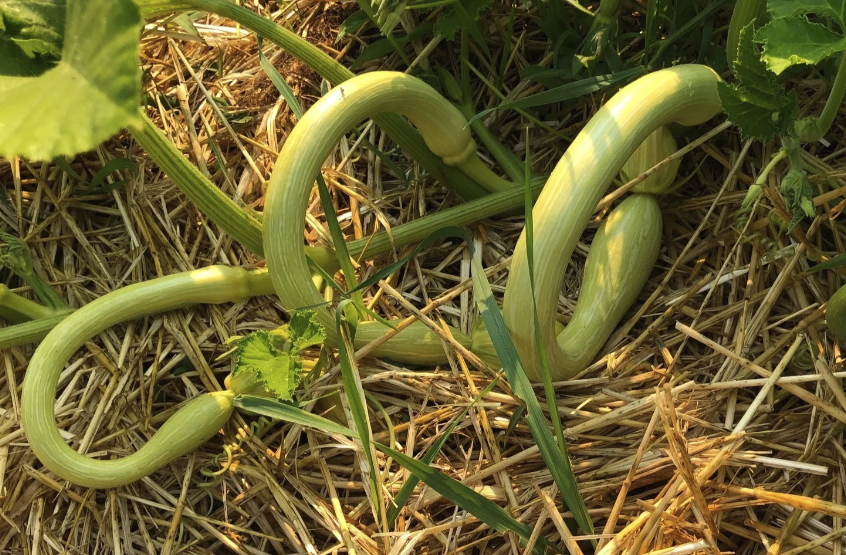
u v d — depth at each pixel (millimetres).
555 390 1693
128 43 649
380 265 1803
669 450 1575
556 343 1640
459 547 1620
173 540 1655
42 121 631
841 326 1628
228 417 1677
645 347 1723
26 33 1121
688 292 1726
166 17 1806
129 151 1856
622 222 1717
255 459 1685
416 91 1677
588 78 1712
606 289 1697
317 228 1780
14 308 1735
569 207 1584
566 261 1600
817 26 1494
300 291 1649
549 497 1568
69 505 1696
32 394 1624
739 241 1699
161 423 1720
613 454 1645
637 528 1538
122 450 1704
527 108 1859
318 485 1680
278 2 1975
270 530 1669
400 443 1685
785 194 1582
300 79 1929
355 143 1855
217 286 1721
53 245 1821
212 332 1754
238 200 1820
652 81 1607
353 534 1616
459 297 1802
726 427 1643
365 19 1850
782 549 1600
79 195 1842
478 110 1880
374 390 1712
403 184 1873
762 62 1537
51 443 1622
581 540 1578
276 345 1646
